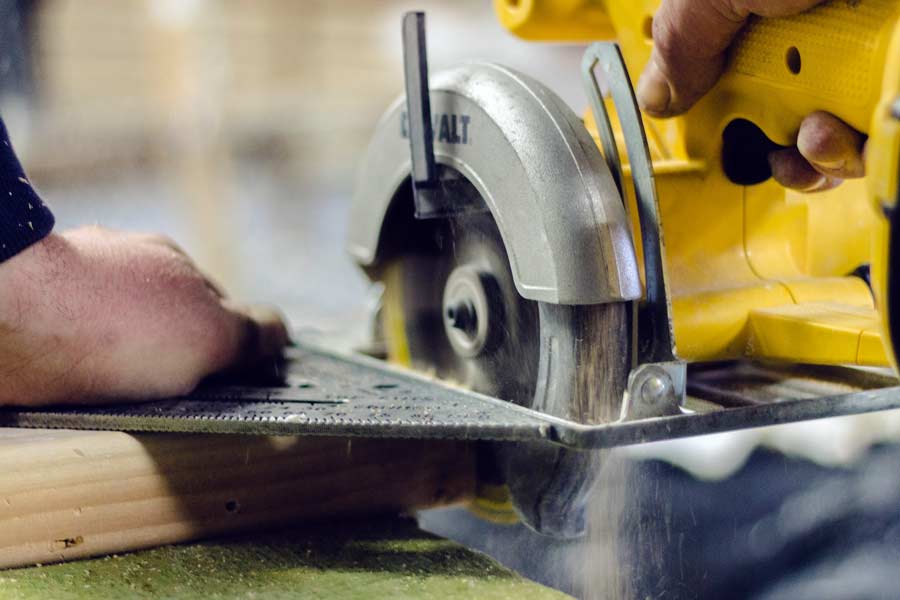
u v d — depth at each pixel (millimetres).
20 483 986
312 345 1546
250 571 987
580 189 1001
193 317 1153
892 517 1454
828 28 929
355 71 7367
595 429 917
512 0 1375
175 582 959
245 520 1082
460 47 6387
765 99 1037
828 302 1146
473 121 1113
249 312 1340
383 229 1368
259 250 5594
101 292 1074
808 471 1509
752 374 1206
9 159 1030
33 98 5770
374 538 1083
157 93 5867
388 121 1332
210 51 5840
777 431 1508
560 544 1166
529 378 1088
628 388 959
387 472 1146
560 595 936
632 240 1003
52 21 6316
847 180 1211
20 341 1035
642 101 1127
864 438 1537
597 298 974
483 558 1029
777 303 1125
